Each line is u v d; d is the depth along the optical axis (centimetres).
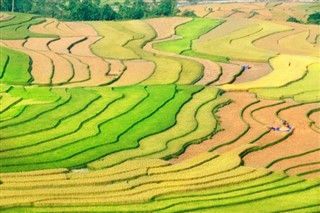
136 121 9400
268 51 15100
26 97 10488
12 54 13900
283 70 13200
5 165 7631
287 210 6612
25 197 6656
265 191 7088
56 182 7069
